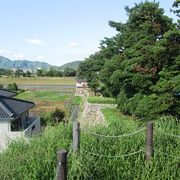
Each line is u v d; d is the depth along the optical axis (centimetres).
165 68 2384
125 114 3198
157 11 2580
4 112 2689
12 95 4278
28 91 9081
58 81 13525
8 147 1098
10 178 912
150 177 1016
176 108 2242
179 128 1199
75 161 948
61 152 767
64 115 3831
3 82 12756
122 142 1094
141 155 1071
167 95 2198
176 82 2159
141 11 2723
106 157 1044
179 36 2366
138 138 1113
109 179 1002
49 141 1067
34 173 930
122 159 1046
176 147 1107
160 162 1048
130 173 1031
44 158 977
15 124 2830
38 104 6206
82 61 7688
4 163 957
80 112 4584
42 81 13488
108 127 1202
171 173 1030
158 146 1093
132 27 3073
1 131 2625
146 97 2306
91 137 1101
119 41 4175
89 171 957
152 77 2506
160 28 2589
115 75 2745
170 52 2428
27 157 986
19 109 2988
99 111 4116
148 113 2186
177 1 2412
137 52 2534
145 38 2566
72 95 7775
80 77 8162
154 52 2302
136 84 2506
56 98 7288
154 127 1167
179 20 2559
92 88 6700
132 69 2573
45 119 3734
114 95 4253
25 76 16288
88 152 1016
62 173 767
